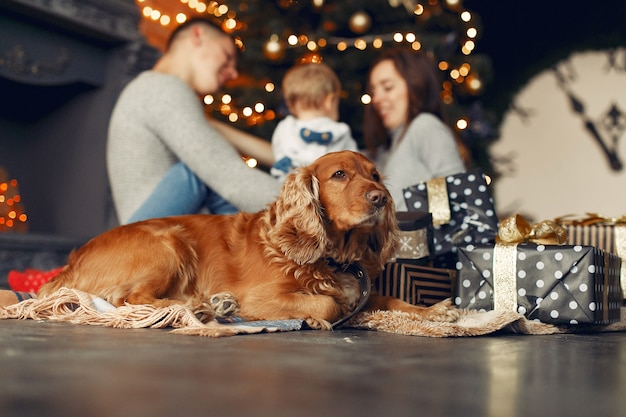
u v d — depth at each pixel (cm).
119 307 210
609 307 242
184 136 333
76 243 520
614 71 846
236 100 563
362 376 124
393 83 404
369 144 446
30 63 492
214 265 235
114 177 350
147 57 563
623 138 834
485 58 585
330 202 227
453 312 226
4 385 104
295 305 218
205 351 150
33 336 168
